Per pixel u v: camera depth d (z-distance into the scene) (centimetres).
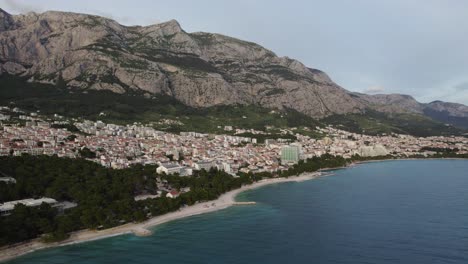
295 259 18138
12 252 18688
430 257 18200
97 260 18000
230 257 18400
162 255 18650
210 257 18400
